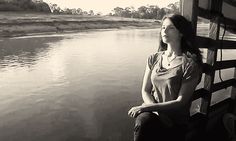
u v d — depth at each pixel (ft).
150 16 403.54
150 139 7.22
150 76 8.46
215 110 13.89
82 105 23.53
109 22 207.00
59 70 40.37
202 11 10.61
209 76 11.69
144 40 96.12
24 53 58.49
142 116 7.20
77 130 17.58
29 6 228.02
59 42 83.15
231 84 14.78
